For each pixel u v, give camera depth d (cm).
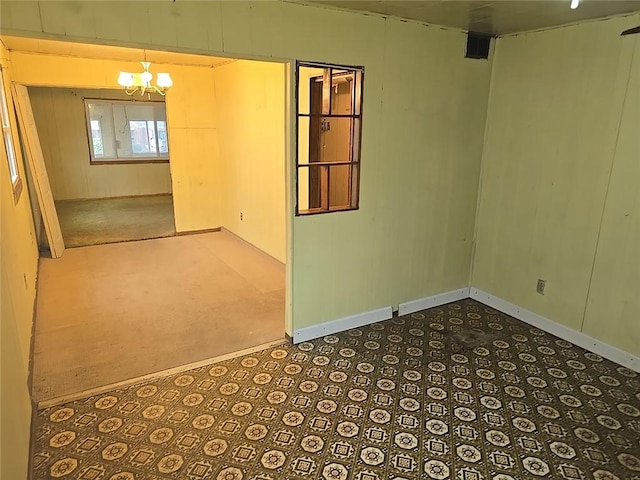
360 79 308
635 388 281
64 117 884
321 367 300
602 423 247
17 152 469
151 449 223
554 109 331
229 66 563
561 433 239
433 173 367
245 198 578
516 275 378
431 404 262
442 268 400
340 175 452
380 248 356
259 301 409
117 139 945
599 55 299
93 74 534
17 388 205
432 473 210
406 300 386
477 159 389
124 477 205
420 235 376
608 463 218
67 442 227
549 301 353
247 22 255
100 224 710
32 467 209
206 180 648
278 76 462
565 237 336
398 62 322
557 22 311
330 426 241
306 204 447
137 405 257
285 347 327
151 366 298
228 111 587
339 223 329
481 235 405
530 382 286
